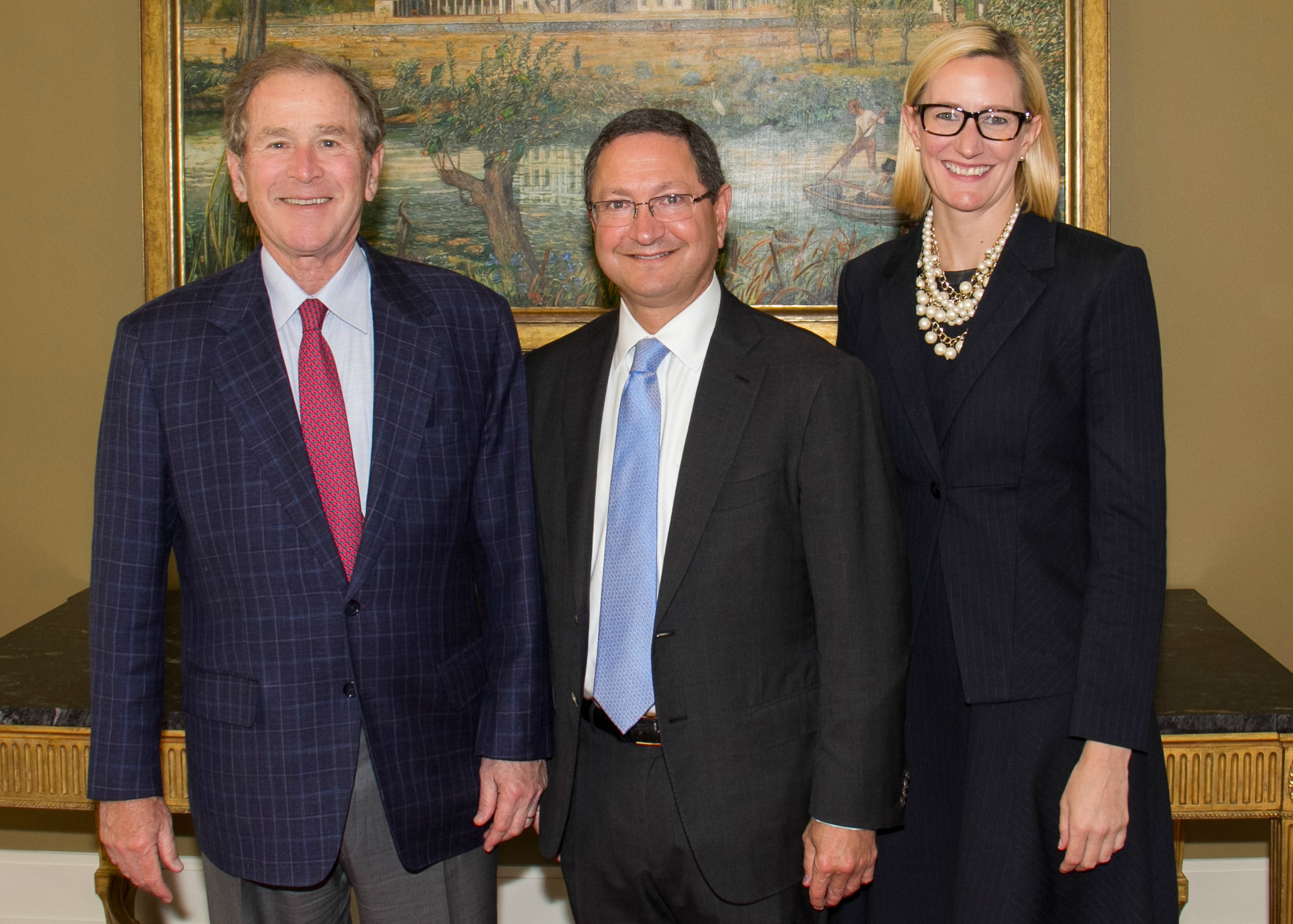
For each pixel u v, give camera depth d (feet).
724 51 7.64
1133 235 7.88
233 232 7.81
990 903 4.99
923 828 5.47
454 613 5.04
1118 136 7.79
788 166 7.72
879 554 4.80
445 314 5.04
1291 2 7.61
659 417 5.01
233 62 7.70
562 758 5.13
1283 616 8.14
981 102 4.97
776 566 4.85
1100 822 4.74
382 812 4.90
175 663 6.95
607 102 7.71
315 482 4.68
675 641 4.78
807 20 7.59
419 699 4.86
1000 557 5.02
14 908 8.70
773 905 4.91
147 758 4.83
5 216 8.12
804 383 4.84
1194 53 7.69
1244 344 7.93
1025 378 4.94
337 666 4.68
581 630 5.03
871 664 4.75
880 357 5.46
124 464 4.74
